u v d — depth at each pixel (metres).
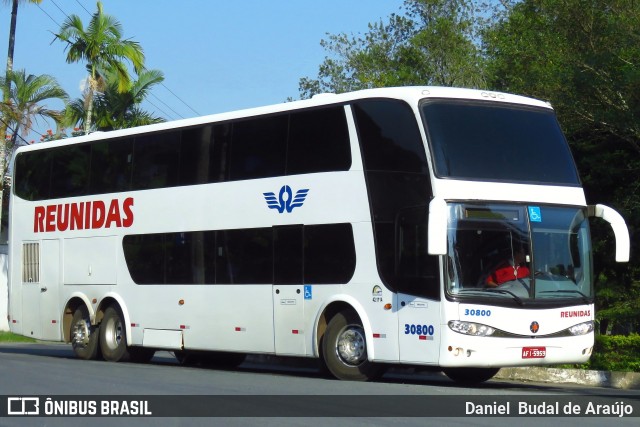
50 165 21.80
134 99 39.78
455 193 14.23
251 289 16.89
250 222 17.05
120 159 20.00
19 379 15.44
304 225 16.06
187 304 18.16
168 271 18.59
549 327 14.48
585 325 14.89
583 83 20.75
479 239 14.25
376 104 15.19
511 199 14.62
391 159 14.83
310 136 16.19
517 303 14.24
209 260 17.77
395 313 14.56
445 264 14.02
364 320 14.99
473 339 13.93
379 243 14.88
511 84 24.27
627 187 22.72
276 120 16.86
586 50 21.66
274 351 16.45
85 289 20.52
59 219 21.33
